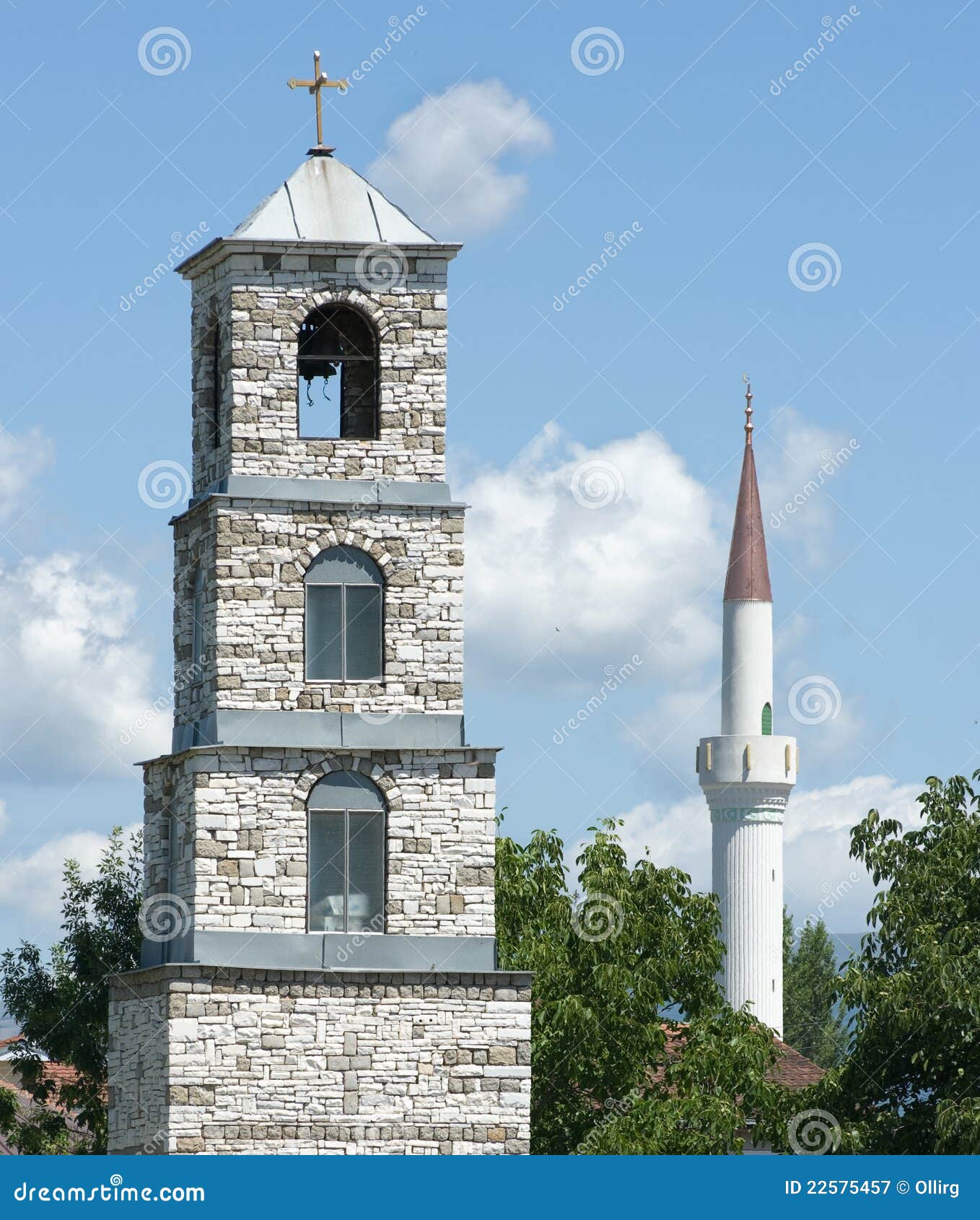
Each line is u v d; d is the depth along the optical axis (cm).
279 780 5716
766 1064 7006
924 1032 6378
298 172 5972
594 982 6975
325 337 6084
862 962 6631
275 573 5778
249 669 5741
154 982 5672
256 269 5828
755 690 11456
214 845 5662
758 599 11531
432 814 5775
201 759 5684
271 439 5806
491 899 5769
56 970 7494
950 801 6756
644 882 7362
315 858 5725
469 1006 5716
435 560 5853
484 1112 5688
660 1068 7756
